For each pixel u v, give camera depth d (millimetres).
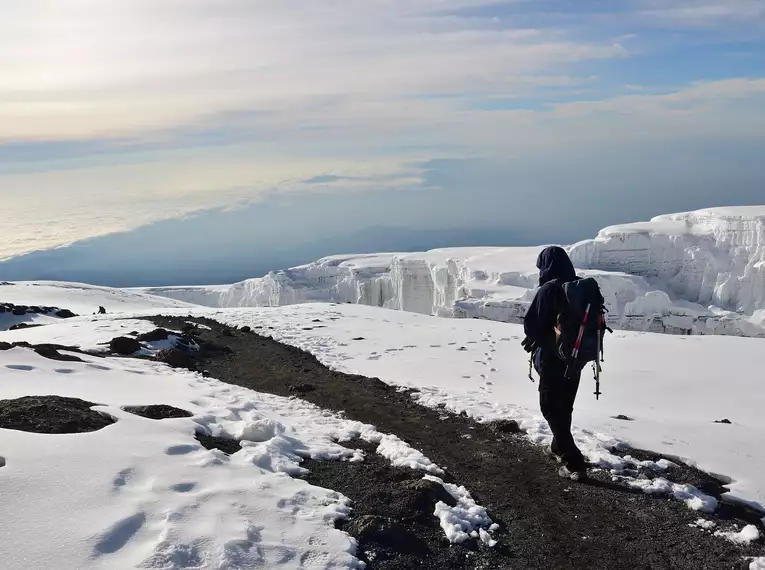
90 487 4254
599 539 4797
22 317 30250
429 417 8500
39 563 3422
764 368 15078
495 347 17156
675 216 81938
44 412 5617
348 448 6559
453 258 89938
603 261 76312
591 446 6762
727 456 6648
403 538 4434
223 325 20844
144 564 3490
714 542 4777
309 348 16250
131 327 18594
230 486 4656
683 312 63438
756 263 67812
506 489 5789
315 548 4023
